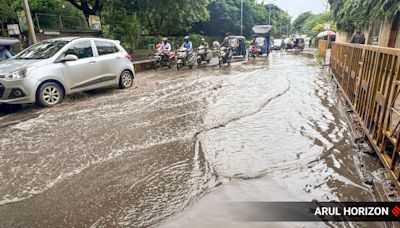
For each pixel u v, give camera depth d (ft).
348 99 20.68
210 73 39.55
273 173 10.90
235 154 12.60
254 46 69.00
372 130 12.73
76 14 58.29
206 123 16.97
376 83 12.71
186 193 9.64
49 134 15.60
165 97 24.41
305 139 14.37
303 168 11.32
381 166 11.46
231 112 19.24
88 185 10.24
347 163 11.76
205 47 53.26
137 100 23.49
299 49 115.65
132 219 8.37
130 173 11.06
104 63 26.40
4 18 45.91
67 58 22.58
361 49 16.81
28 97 20.30
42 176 10.98
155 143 13.99
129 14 62.44
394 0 30.17
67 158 12.50
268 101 22.50
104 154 12.82
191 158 12.28
